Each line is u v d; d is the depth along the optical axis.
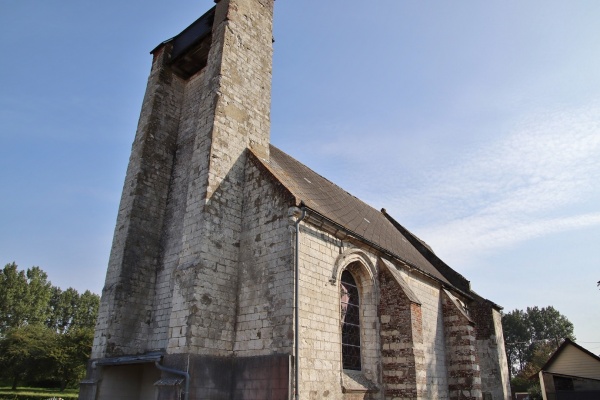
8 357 44.62
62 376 44.91
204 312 11.45
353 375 13.17
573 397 26.80
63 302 84.75
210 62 15.48
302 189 14.95
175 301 11.86
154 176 16.16
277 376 10.54
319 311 11.98
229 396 11.20
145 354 12.28
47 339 47.59
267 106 16.17
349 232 13.70
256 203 13.21
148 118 16.86
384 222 25.25
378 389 13.37
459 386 17.94
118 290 13.96
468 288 23.55
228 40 15.48
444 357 18.48
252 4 17.25
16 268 71.38
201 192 12.90
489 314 22.62
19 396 36.09
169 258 14.89
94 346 13.76
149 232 15.38
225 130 14.04
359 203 23.23
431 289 19.11
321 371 11.39
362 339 14.20
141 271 14.75
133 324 14.05
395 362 13.71
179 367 10.75
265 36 17.39
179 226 15.13
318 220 12.63
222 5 16.47
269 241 12.32
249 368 11.20
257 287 12.04
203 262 11.89
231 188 13.48
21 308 68.56
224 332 11.74
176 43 18.61
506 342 82.38
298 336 10.85
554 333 79.38
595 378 27.09
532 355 71.44
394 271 15.34
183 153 16.69
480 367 22.00
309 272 12.01
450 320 19.17
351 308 14.35
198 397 10.54
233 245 12.89
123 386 13.56
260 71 16.47
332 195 18.62
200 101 16.23
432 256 25.62
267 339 11.20
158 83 17.59
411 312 13.94
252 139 14.95
